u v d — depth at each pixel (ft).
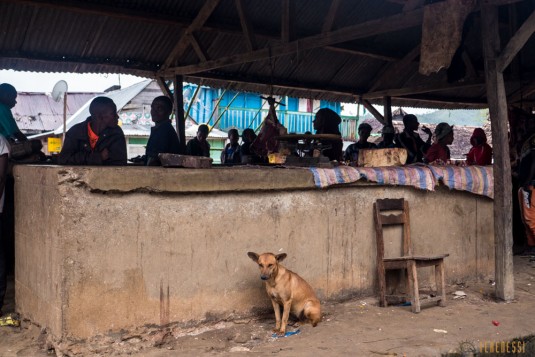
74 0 22.35
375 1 27.30
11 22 22.85
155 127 18.21
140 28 25.95
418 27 30.35
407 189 17.57
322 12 27.45
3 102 16.88
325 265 15.88
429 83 35.19
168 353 12.24
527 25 15.57
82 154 14.52
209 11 24.50
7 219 18.61
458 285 18.90
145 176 12.43
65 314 11.69
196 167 13.55
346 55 32.40
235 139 32.40
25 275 14.07
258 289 14.58
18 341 13.15
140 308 12.67
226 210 13.93
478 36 30.07
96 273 12.05
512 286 17.03
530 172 22.74
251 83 32.22
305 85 33.91
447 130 23.39
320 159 16.25
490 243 19.79
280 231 14.90
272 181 14.42
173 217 13.08
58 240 11.71
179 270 13.23
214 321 13.87
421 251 17.97
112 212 12.21
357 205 16.48
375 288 17.03
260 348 12.60
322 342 13.00
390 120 35.65
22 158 16.46
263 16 26.73
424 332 13.88
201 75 29.86
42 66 25.99
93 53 26.55
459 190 18.75
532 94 37.01
